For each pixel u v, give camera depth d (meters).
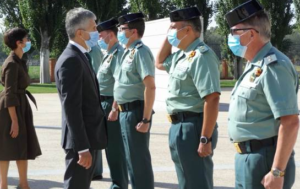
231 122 3.57
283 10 33.19
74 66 3.98
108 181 6.61
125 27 5.35
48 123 12.07
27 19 31.77
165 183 6.44
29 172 7.01
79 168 4.09
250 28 3.40
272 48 3.43
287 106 3.23
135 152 5.30
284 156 3.23
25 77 5.63
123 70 5.36
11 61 5.52
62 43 37.09
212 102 4.17
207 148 4.19
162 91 14.55
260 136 3.40
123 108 5.36
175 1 34.53
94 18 4.21
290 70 3.30
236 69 35.81
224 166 7.41
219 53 39.16
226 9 33.50
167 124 11.86
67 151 4.12
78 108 3.97
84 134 3.99
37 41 32.16
